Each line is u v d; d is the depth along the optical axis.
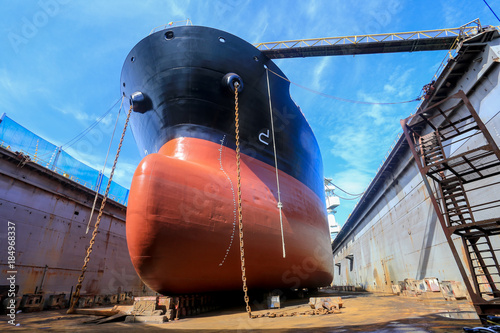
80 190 21.05
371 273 31.95
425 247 17.91
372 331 5.15
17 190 16.33
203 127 11.84
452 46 14.70
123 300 21.06
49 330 6.46
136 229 8.60
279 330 5.74
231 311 10.86
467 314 7.34
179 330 6.14
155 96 12.25
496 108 11.53
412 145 8.48
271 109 13.62
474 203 12.84
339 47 14.89
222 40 11.95
